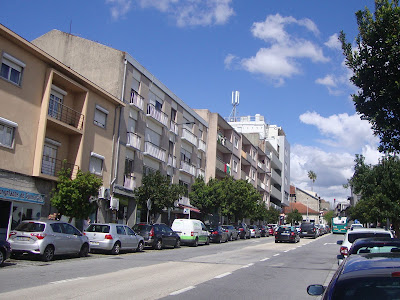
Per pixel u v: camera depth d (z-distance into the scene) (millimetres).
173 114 38594
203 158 45781
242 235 41875
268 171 73938
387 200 26719
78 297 8773
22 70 20609
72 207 19844
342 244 13383
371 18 9820
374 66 9578
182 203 38344
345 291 3746
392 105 9305
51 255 15672
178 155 38719
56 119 22219
